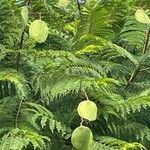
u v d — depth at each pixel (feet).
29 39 8.86
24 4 10.41
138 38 10.71
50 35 10.46
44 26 6.99
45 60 8.85
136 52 11.25
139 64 9.64
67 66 8.64
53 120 8.15
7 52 8.75
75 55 8.73
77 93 8.92
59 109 9.24
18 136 7.54
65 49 10.32
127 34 10.73
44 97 9.00
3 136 7.59
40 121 8.70
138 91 9.93
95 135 8.82
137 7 10.79
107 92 8.75
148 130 9.08
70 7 11.35
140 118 9.95
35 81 9.02
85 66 8.74
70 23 10.84
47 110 8.43
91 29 9.73
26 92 8.57
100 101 8.84
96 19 9.45
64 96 9.30
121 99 8.85
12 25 9.70
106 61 9.97
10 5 9.68
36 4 10.37
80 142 6.34
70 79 8.42
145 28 10.59
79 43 9.23
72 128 9.06
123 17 10.57
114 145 8.52
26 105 8.63
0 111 8.34
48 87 8.57
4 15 9.77
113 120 9.16
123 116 8.53
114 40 11.04
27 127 8.07
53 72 8.68
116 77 10.12
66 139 8.95
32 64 9.01
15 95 9.13
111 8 10.31
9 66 9.25
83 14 9.47
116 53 9.88
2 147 7.31
